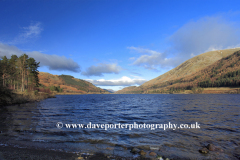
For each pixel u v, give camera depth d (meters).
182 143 7.84
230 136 9.11
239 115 17.39
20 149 6.62
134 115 17.97
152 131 10.23
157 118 15.66
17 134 8.98
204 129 10.77
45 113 18.64
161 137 8.86
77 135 9.10
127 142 7.95
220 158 6.05
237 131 10.23
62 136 8.83
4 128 10.34
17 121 12.96
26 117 15.22
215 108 25.47
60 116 16.56
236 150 6.89
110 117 16.50
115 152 6.53
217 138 8.70
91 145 7.41
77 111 21.83
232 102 41.06
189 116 16.84
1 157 5.68
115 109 25.28
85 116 17.00
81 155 6.13
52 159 5.66
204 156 6.21
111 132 9.92
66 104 35.28
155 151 6.71
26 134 9.05
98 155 6.18
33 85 69.88
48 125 11.65
